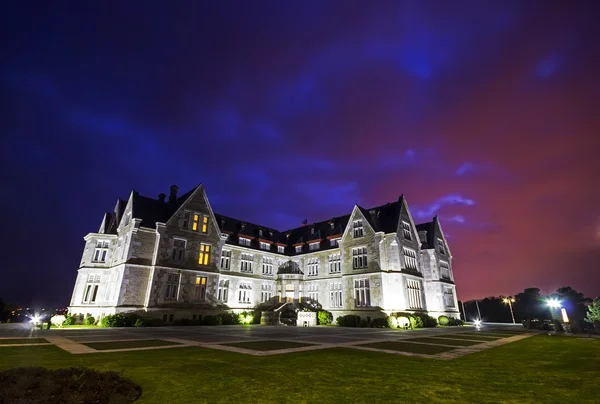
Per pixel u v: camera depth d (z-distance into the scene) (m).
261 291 43.00
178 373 8.40
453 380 8.18
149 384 7.29
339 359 10.98
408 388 7.34
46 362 9.47
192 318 33.12
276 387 7.22
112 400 5.82
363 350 13.57
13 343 13.96
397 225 38.56
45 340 15.47
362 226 39.97
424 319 35.19
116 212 39.56
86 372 6.90
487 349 14.70
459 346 15.74
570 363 10.90
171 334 20.09
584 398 6.68
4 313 46.72
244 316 35.84
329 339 18.22
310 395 6.65
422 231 47.66
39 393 5.51
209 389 6.96
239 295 40.75
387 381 7.96
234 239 43.19
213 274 36.53
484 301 81.50
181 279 33.47
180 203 38.12
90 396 5.70
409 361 10.95
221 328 27.33
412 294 37.91
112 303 30.55
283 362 10.24
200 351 12.46
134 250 31.42
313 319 36.41
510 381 8.14
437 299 41.84
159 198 41.47
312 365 9.82
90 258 34.00
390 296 34.94
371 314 35.12
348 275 39.12
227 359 10.63
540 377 8.62
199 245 36.34
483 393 7.00
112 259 34.56
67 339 16.06
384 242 37.53
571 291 74.38
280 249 48.53
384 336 20.91
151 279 31.36
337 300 40.28
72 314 31.33
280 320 36.47
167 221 34.19
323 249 44.31
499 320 77.44
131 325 27.95
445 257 47.59
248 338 18.11
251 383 7.52
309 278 44.47
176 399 6.25
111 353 11.59
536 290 77.88
